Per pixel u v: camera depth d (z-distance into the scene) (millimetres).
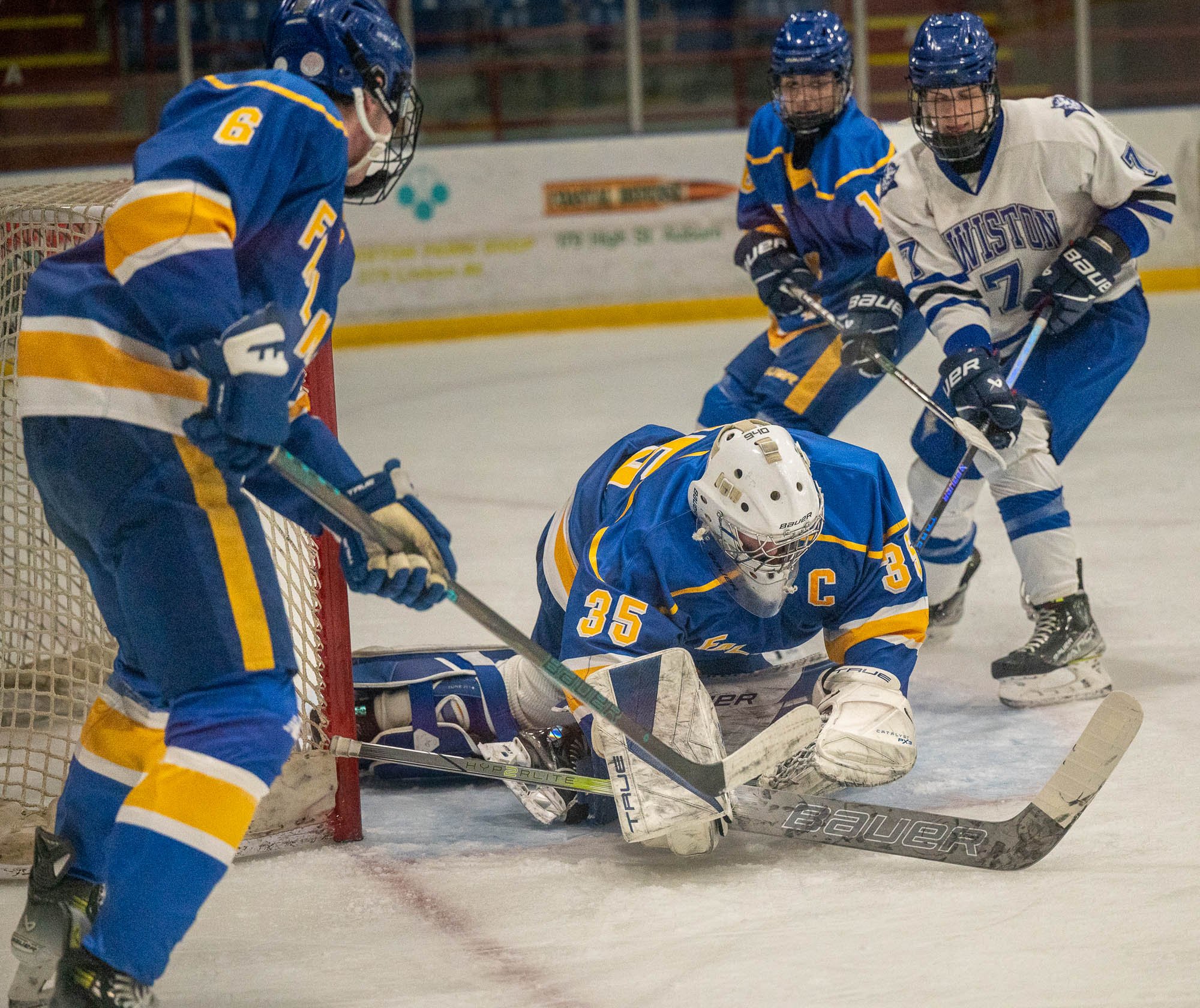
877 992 5523
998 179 9266
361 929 6281
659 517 7227
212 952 6102
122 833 4914
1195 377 20953
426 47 28703
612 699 6816
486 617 5598
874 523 7391
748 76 29266
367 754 7199
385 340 27344
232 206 4891
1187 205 28297
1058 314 9406
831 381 11391
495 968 5859
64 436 5086
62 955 5379
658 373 23391
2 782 7727
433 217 27156
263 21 27906
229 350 4711
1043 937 5922
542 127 29172
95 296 5148
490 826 7559
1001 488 9391
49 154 27781
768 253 11867
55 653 8172
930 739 8609
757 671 7844
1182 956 5699
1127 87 29672
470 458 17969
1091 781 6379
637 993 5602
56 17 27312
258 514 5398
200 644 5059
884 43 29812
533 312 27781
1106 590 11438
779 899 6422
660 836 6590
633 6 28500
